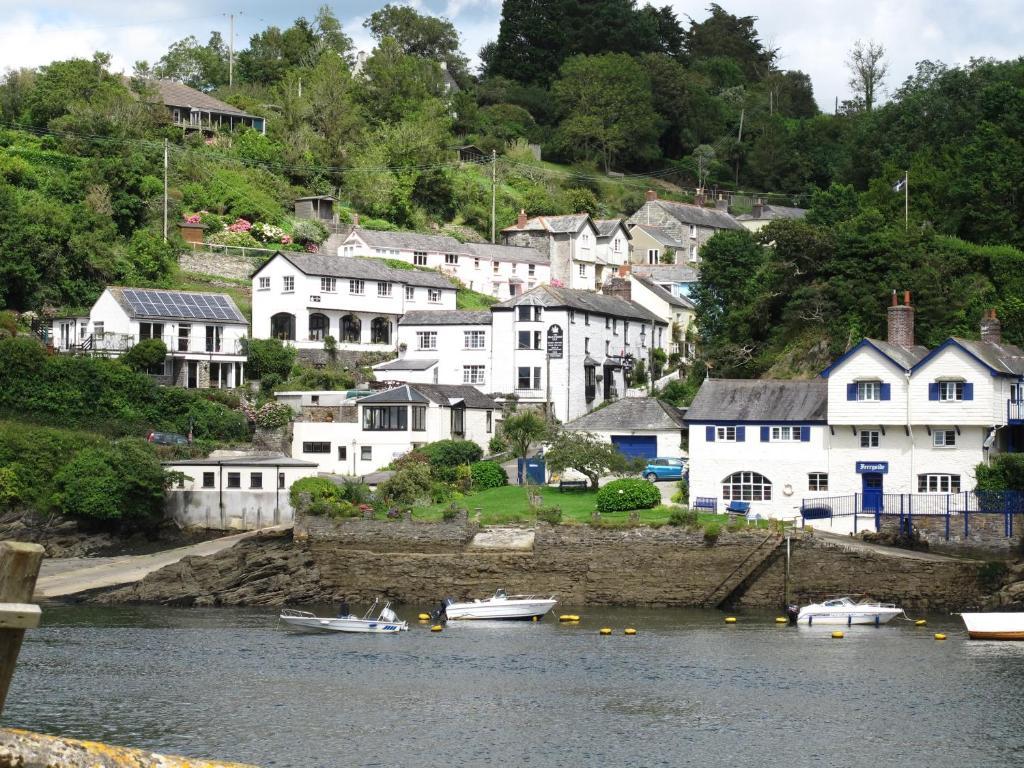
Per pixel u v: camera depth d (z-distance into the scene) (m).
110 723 60.00
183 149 182.00
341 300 146.62
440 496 108.56
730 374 130.88
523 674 71.00
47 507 108.44
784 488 101.38
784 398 103.56
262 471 110.44
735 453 102.75
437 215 198.62
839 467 100.31
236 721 60.72
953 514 93.88
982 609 88.50
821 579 91.75
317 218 181.38
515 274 177.62
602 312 142.25
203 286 154.88
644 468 112.12
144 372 129.88
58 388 121.94
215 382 134.75
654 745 57.09
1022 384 100.88
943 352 97.44
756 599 93.12
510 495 109.50
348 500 105.12
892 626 86.00
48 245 144.38
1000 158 144.75
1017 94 152.50
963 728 59.59
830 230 133.00
